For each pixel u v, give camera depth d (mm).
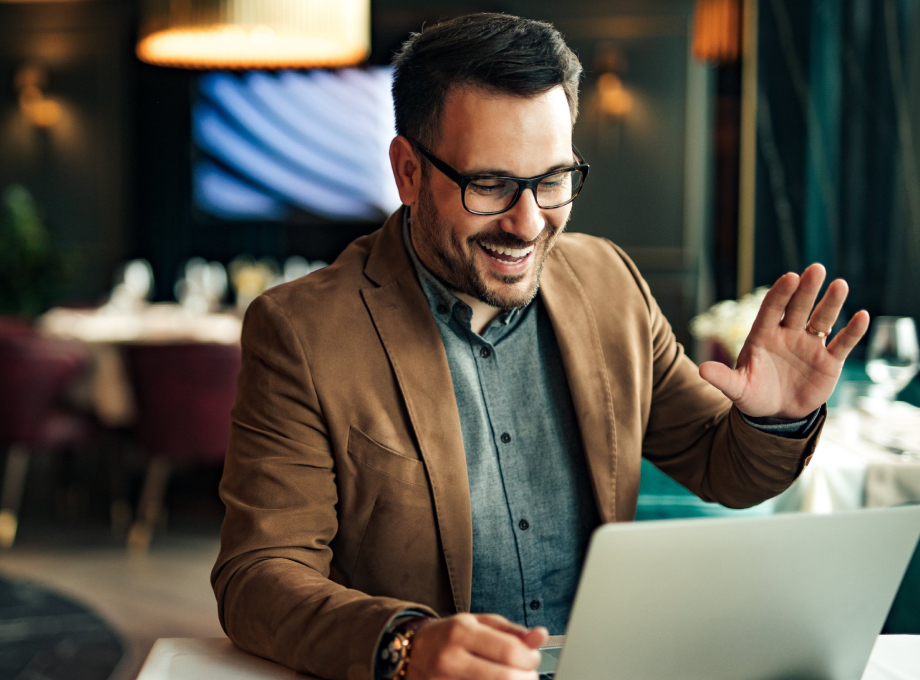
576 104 1096
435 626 805
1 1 6906
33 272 4512
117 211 7000
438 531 1101
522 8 6402
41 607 3215
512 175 1018
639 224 6453
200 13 3629
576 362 1211
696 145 6336
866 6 4570
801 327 1059
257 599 948
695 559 749
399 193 1150
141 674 906
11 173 7070
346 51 4133
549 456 1213
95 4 6875
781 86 5023
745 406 1070
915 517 810
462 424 1175
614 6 6336
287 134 6809
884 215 4531
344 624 860
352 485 1097
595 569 722
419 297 1155
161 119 6879
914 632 1669
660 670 795
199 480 5012
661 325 1334
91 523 4270
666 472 1345
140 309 5051
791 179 5023
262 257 6926
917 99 4402
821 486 1796
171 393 3812
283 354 1100
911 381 2744
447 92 1026
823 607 827
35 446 3973
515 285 1077
